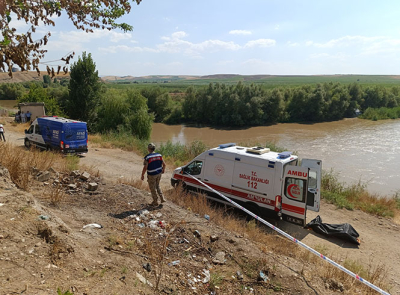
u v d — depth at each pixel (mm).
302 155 26531
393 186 17547
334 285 4898
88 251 4043
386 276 6422
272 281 4480
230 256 5035
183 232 5520
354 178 19250
